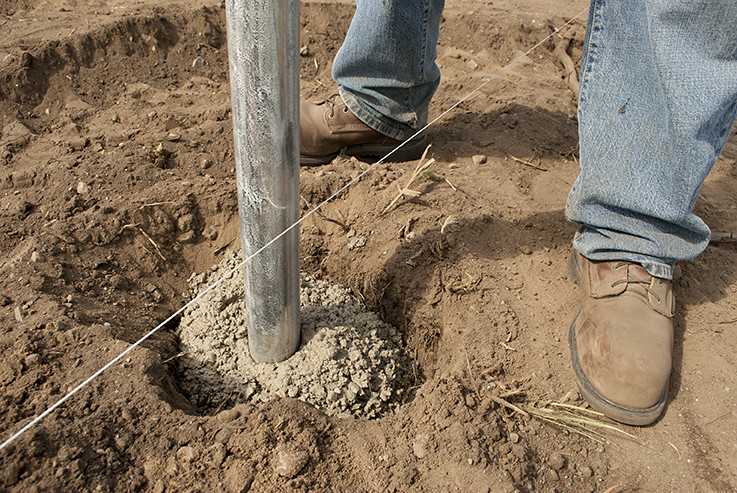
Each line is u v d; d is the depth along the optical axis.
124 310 2.04
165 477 1.44
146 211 2.36
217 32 3.92
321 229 2.45
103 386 1.61
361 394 1.85
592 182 1.83
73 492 1.36
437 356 2.05
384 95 2.61
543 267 2.20
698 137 1.61
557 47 4.03
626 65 1.68
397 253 2.26
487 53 4.04
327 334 1.92
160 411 1.58
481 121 3.19
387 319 2.30
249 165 1.42
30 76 3.25
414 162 2.81
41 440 1.42
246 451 1.51
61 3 4.20
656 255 1.81
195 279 2.32
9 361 1.64
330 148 2.77
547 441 1.62
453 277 2.14
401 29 2.38
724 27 1.49
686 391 1.77
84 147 2.83
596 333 1.77
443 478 1.49
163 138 2.84
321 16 4.08
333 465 1.51
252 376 1.86
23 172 2.57
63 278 2.04
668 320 1.80
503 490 1.46
